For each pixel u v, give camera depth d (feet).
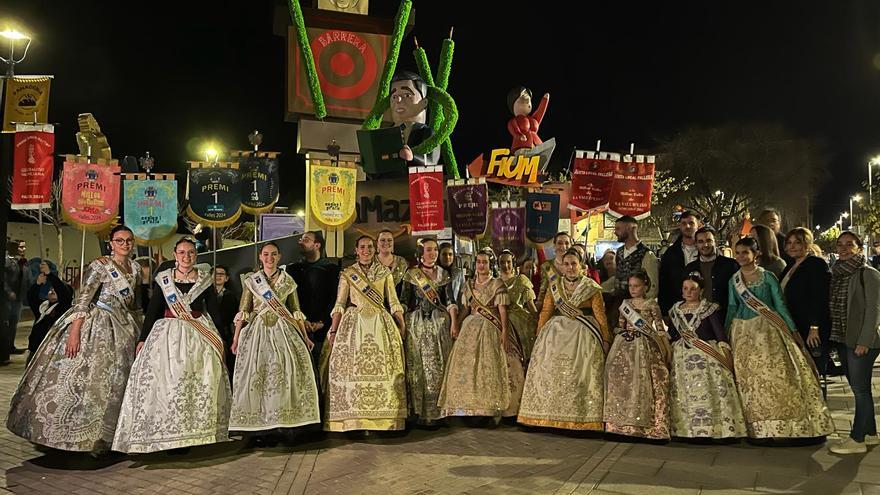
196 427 17.17
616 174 25.21
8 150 34.76
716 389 18.72
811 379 18.60
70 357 17.34
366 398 19.34
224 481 15.79
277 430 18.24
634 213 25.13
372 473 16.29
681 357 19.20
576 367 19.93
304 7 37.29
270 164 23.97
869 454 17.26
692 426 18.60
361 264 20.59
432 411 20.72
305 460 17.43
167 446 16.70
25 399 17.38
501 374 20.90
